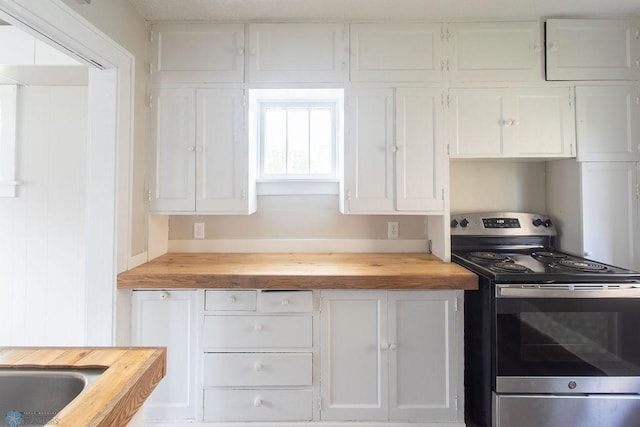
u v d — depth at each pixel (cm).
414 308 168
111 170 165
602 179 192
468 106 193
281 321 167
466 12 188
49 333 212
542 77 193
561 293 151
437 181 193
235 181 195
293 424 168
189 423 168
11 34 177
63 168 212
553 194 219
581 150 192
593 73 192
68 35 133
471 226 218
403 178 193
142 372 87
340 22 194
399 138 193
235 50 194
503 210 230
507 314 154
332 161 233
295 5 181
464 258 194
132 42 179
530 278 154
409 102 193
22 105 210
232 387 168
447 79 193
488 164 230
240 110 195
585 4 181
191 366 168
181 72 193
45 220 212
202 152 194
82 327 212
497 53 193
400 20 193
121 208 169
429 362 168
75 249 213
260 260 200
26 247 212
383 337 167
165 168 194
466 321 183
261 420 168
